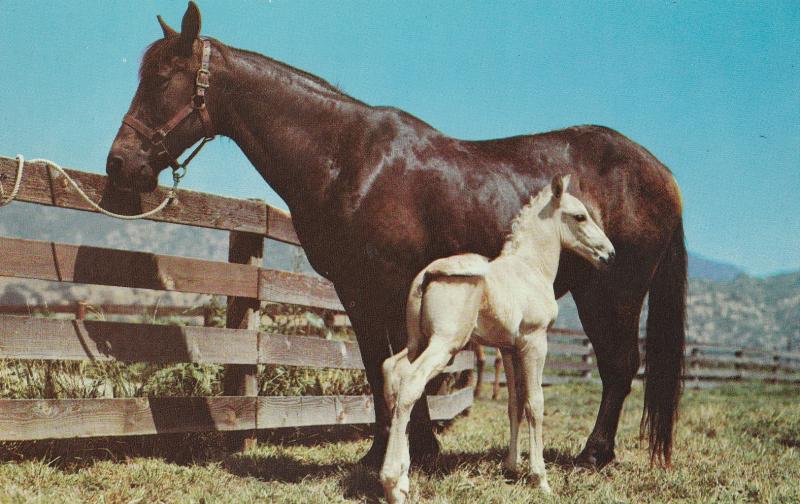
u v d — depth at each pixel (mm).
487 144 5180
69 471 4594
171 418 5180
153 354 5145
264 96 4883
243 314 5832
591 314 5477
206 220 5523
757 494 4938
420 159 4785
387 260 4688
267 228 5965
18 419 4445
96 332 4879
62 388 5062
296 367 6637
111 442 5246
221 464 5109
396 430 3699
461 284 3934
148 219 5133
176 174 5023
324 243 4812
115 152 4723
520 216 4625
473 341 4441
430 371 3781
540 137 5344
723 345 23547
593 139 5445
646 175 5473
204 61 4844
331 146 4844
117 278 5020
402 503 3672
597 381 18906
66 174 4766
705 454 6711
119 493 4137
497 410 10555
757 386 20734
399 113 4984
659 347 5582
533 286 4430
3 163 4535
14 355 4516
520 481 4566
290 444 6293
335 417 6422
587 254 4676
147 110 4793
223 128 4996
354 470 4734
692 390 19500
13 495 3766
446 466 5012
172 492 4270
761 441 7898
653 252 5496
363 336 4867
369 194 4676
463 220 4746
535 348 4414
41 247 4684
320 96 4938
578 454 5637
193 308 6785
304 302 6352
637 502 4531
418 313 3992
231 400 5547
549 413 10492
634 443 6988
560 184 4605
